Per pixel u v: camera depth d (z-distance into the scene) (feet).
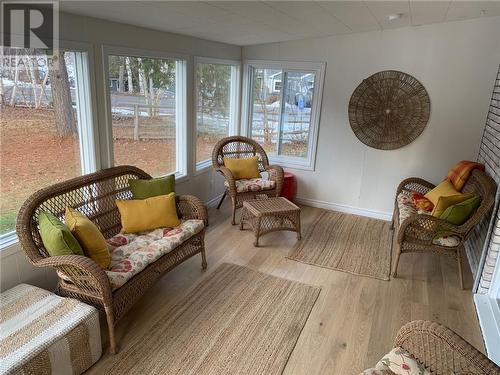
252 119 16.99
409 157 14.14
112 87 10.25
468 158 13.35
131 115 11.10
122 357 7.10
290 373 6.88
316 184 15.98
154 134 12.25
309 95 15.47
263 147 17.04
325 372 6.93
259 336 7.80
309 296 9.30
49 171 8.79
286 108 16.10
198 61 13.24
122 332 7.77
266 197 14.10
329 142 15.25
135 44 10.22
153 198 9.68
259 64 15.80
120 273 7.34
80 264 6.63
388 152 14.37
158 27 10.41
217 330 7.93
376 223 14.49
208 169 15.16
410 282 10.19
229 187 13.38
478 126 12.93
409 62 13.29
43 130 8.46
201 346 7.46
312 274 10.43
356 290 9.70
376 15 10.34
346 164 15.16
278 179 14.15
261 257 11.28
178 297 9.07
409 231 10.03
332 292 9.57
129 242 8.89
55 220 7.23
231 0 7.66
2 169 7.79
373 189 14.97
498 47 12.05
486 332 7.99
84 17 8.51
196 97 13.60
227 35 12.51
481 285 9.38
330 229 13.70
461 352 4.86
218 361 7.09
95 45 8.96
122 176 9.97
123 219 9.26
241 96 16.57
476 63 12.44
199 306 8.74
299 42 14.78
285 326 8.14
